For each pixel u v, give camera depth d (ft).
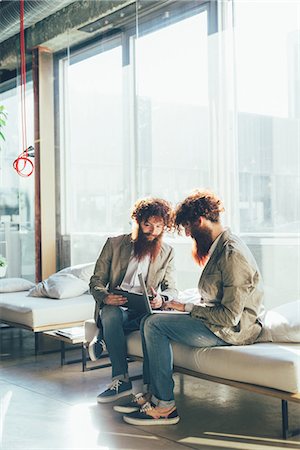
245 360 9.90
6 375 14.37
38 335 16.56
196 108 15.28
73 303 16.57
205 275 10.86
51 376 14.16
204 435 10.03
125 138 17.46
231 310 10.34
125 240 12.86
